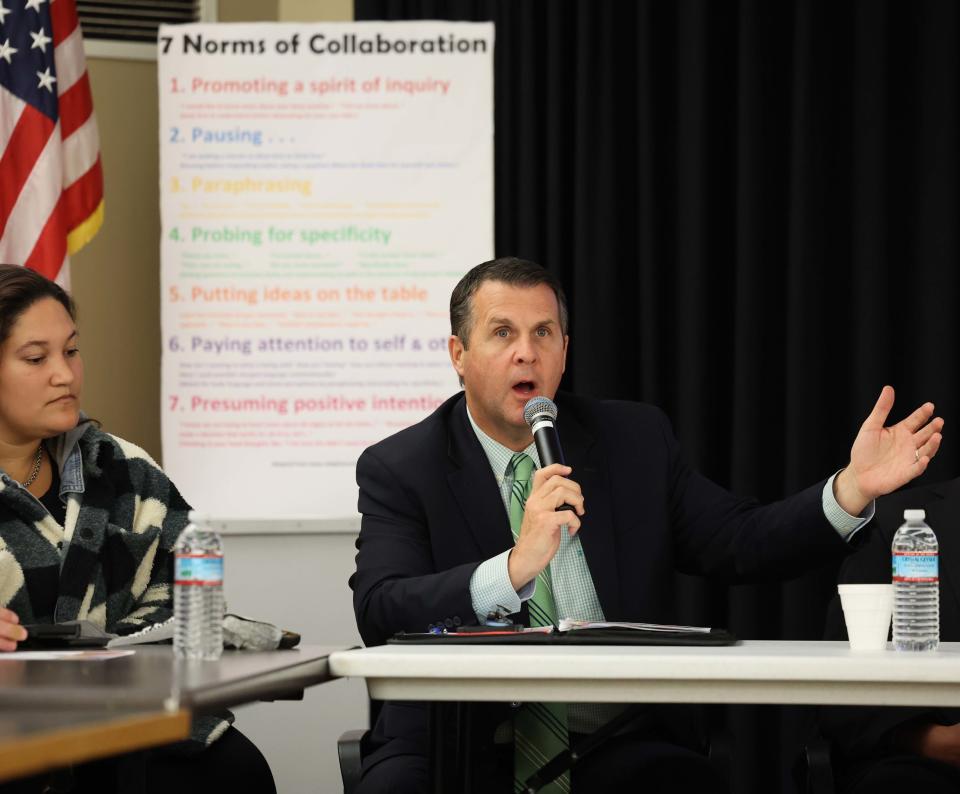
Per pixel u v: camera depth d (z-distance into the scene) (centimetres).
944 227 1041
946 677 454
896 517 718
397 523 672
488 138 1084
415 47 1086
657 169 1122
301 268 1080
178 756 632
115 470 683
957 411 1039
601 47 1128
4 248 1066
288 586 1090
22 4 1086
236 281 1080
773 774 1070
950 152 1041
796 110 1074
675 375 1120
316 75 1087
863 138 1059
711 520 700
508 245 1159
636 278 1136
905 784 618
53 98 1085
